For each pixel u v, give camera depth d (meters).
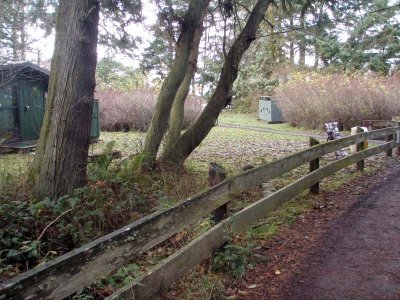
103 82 25.47
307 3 10.70
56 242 5.00
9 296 1.81
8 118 12.95
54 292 2.09
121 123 20.89
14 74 10.30
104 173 6.47
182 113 9.38
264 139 16.95
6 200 5.41
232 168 9.82
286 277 4.05
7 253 4.56
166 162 8.70
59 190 5.84
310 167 6.94
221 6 9.05
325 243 4.93
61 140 5.84
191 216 3.54
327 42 26.84
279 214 6.04
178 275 3.32
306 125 20.81
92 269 2.38
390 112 18.53
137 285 2.84
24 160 9.30
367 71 25.91
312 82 21.05
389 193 7.27
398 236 5.11
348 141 8.21
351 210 6.26
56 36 6.02
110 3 7.06
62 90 5.88
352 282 3.92
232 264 4.07
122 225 5.57
